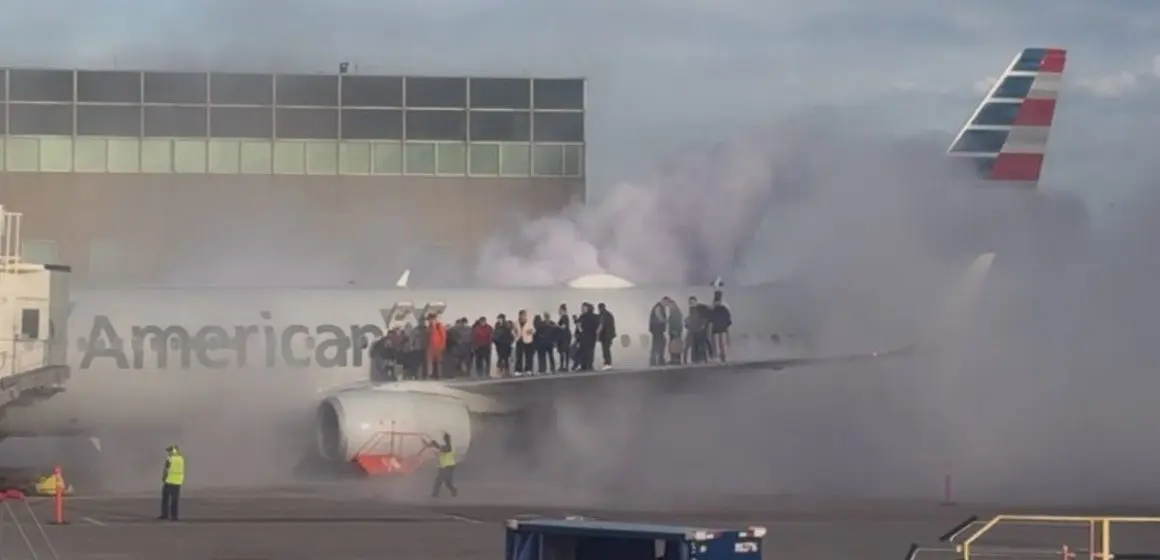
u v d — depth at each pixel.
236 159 77.56
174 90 77.19
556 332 52.00
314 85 78.19
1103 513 42.12
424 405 48.59
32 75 75.88
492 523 37.66
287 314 51.00
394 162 78.81
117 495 45.00
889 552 33.50
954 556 33.25
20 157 75.81
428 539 34.41
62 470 47.56
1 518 35.56
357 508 41.06
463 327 51.69
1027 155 68.25
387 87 78.88
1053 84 68.75
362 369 51.03
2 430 48.56
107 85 76.56
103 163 76.44
